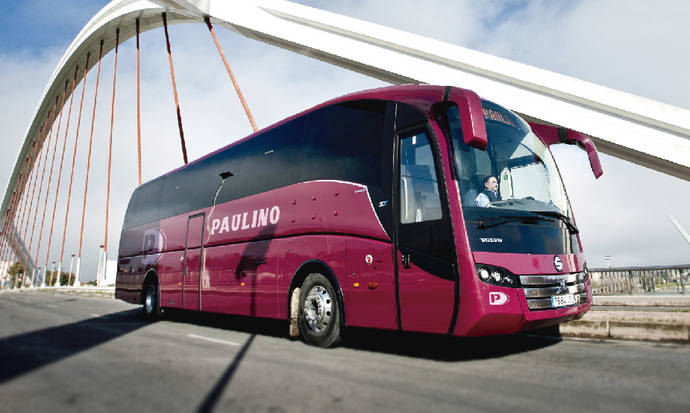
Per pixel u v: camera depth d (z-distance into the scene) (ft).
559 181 20.76
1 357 16.89
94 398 10.87
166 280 34.71
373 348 19.40
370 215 18.24
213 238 29.27
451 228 15.37
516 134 19.38
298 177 22.77
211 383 12.25
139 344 20.57
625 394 10.78
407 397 10.61
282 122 25.82
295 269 21.66
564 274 16.85
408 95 18.69
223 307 27.14
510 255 15.51
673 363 14.60
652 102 63.46
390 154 18.17
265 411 9.54
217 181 30.48
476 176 16.61
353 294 18.39
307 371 13.89
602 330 21.20
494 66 71.51
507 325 14.92
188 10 99.76
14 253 342.03
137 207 43.52
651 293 32.81
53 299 82.17
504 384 11.98
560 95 67.67
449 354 17.62
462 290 14.75
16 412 9.88
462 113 15.48
